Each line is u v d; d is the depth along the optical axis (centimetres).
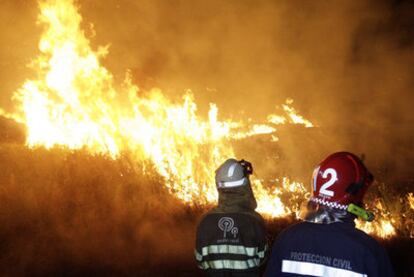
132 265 677
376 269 247
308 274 256
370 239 255
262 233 367
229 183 371
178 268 680
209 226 371
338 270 251
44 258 659
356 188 262
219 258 363
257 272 366
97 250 704
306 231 265
